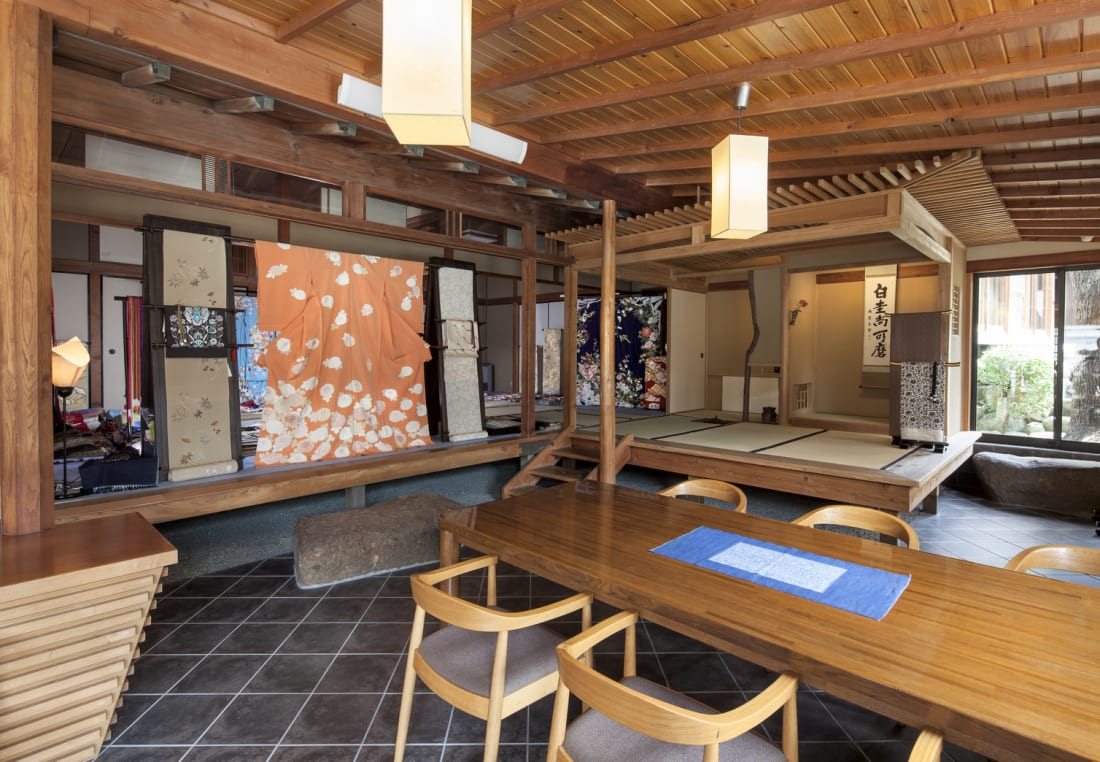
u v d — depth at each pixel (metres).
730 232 2.76
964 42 2.57
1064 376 5.84
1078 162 3.71
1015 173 4.05
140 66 3.30
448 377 5.41
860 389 7.52
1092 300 5.68
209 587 3.74
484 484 5.83
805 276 7.59
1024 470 5.45
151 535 2.45
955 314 5.81
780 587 1.83
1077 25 2.38
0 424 2.44
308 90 3.20
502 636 1.72
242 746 2.20
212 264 4.04
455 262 5.52
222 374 4.08
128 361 6.27
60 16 2.48
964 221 5.16
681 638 3.10
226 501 3.76
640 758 1.49
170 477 3.80
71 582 2.02
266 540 4.30
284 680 2.66
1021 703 1.22
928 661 1.39
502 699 1.74
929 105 3.24
